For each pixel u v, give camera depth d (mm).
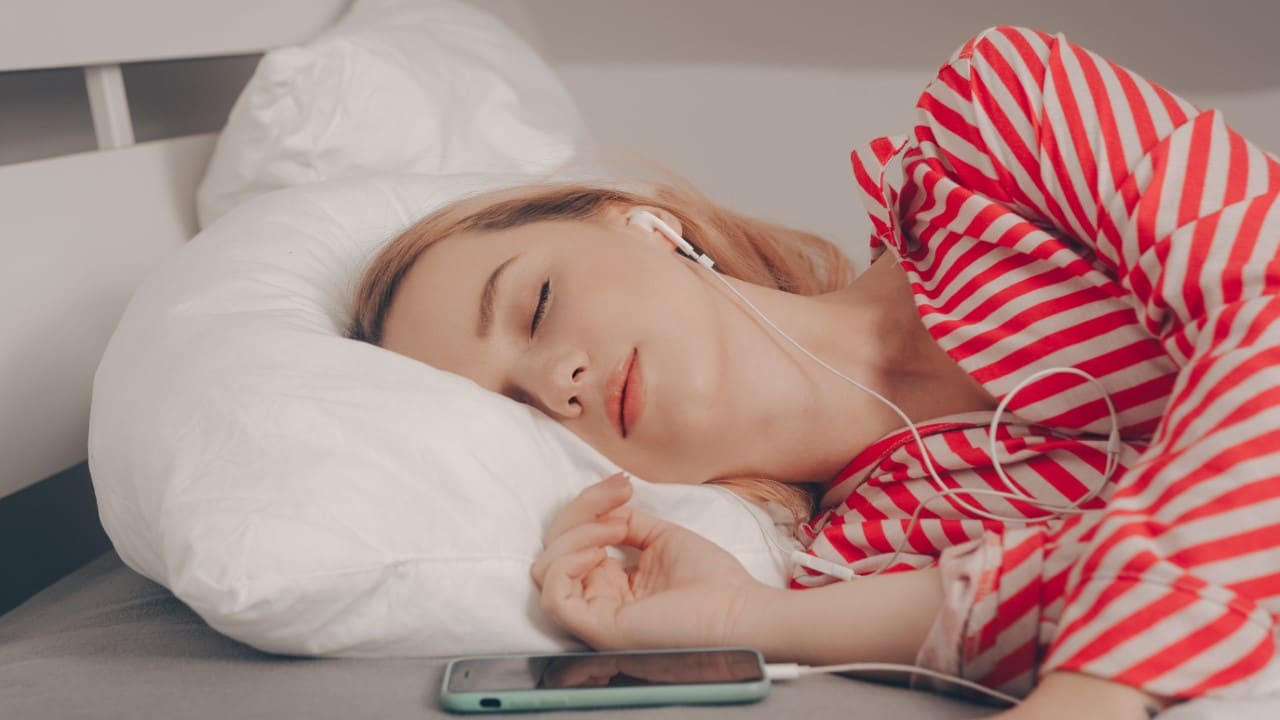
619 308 875
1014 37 908
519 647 756
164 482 765
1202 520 603
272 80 1279
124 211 1239
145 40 1292
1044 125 843
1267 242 702
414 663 739
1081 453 818
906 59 1829
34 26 1126
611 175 1422
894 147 1054
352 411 788
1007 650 651
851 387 925
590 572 798
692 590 748
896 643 689
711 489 894
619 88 1949
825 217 1907
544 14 1954
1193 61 1729
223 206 1337
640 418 861
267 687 696
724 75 1906
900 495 891
